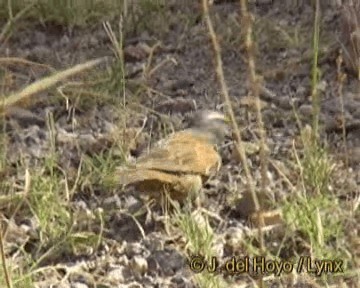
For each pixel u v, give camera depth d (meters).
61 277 7.23
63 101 9.74
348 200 7.85
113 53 10.88
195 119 8.26
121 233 7.74
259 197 7.89
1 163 8.56
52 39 11.35
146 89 9.92
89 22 11.58
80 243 7.54
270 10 11.54
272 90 9.87
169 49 10.95
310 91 9.77
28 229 7.76
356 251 7.08
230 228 7.70
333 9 11.13
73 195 8.27
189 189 7.70
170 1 11.90
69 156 8.88
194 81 10.22
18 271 7.23
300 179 8.12
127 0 11.76
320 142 8.73
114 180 7.81
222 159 8.72
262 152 5.98
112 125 9.30
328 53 10.23
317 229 7.35
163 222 7.78
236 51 10.73
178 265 7.30
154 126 9.32
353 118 9.14
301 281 7.00
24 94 6.51
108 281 7.15
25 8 10.87
